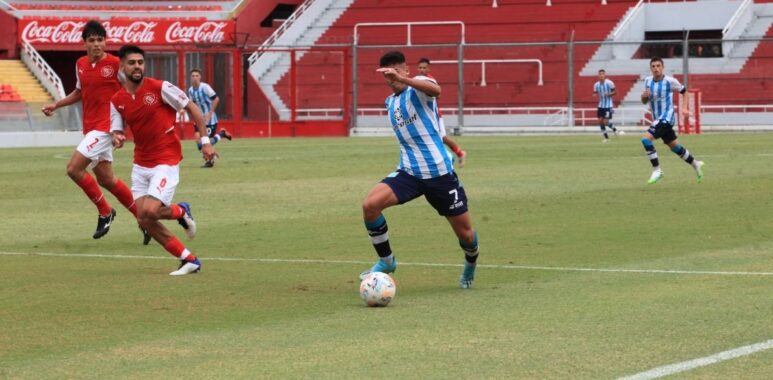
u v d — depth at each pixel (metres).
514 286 35.62
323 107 186.12
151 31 182.50
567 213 56.56
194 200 66.19
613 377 23.45
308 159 104.06
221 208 61.84
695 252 42.59
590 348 26.27
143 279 38.16
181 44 173.88
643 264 39.81
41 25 180.38
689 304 31.67
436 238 48.12
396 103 34.78
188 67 173.62
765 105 161.75
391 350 26.38
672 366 24.33
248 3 194.12
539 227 51.16
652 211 56.91
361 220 55.38
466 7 194.62
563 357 25.38
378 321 30.08
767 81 168.50
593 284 35.66
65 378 24.06
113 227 54.47
